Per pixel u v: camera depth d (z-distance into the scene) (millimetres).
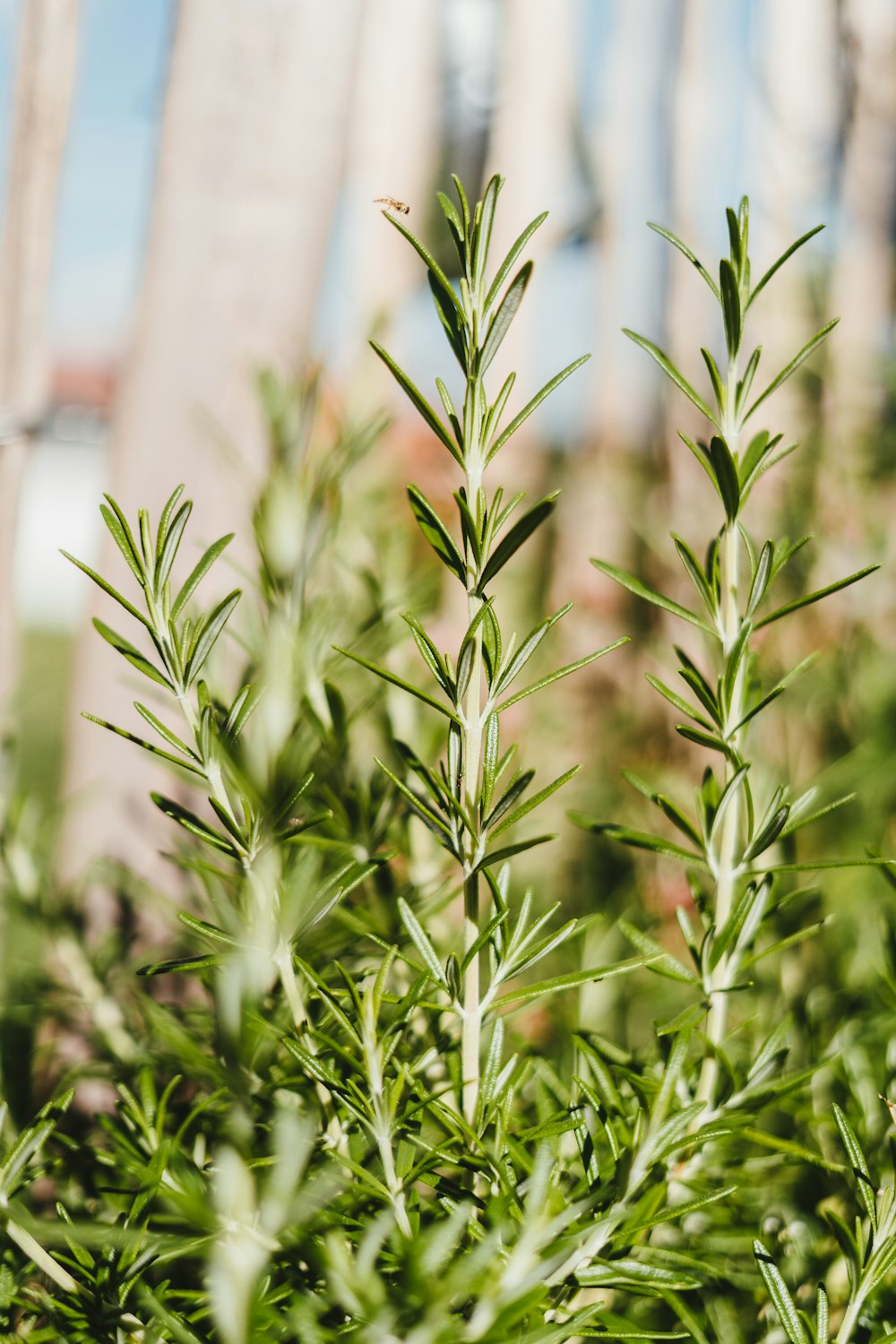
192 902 840
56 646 3332
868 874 1028
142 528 635
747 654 675
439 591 872
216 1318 620
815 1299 683
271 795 639
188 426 946
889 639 1367
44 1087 815
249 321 952
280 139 946
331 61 954
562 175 2432
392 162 2326
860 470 1384
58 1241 685
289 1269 635
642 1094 659
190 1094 783
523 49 2383
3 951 922
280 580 751
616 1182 627
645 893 1099
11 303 964
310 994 696
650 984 865
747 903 661
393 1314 585
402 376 619
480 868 640
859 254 1506
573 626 1737
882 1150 698
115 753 928
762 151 1546
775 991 810
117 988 813
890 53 1465
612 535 2031
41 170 960
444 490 1430
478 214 630
